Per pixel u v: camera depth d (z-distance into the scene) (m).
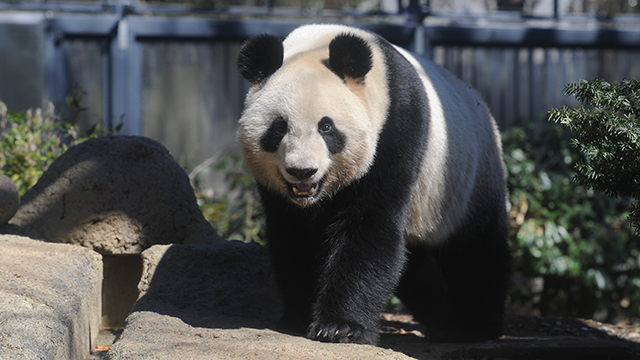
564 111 7.11
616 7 18.95
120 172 9.60
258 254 9.16
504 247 9.48
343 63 6.98
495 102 18.19
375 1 19.78
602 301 15.64
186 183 9.94
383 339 9.10
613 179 7.19
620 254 14.91
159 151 9.88
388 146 7.27
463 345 8.51
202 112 17.67
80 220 9.37
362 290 7.31
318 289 7.77
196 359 5.76
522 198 14.93
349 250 7.36
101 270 8.67
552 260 14.44
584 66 18.34
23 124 12.09
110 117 17.17
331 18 18.30
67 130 12.89
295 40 8.00
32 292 6.76
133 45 17.06
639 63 18.48
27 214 9.43
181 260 8.67
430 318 10.33
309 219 7.86
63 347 6.27
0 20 16.45
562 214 14.84
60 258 8.02
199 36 17.27
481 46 18.00
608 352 8.62
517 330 11.23
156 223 9.55
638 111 6.92
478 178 9.04
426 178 8.13
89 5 17.09
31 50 16.64
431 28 17.59
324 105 6.67
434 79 8.77
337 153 6.87
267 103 6.84
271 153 6.93
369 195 7.30
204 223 9.81
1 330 5.75
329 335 7.07
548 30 17.89
